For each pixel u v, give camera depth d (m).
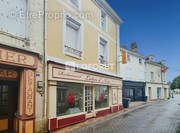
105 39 11.38
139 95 21.45
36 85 5.90
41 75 6.13
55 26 7.01
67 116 7.16
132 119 8.89
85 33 9.12
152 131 6.36
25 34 5.75
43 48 6.32
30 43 5.80
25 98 5.37
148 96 23.16
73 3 8.43
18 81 5.55
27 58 5.54
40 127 5.89
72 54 7.92
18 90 5.52
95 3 10.34
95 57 9.99
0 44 4.74
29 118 5.41
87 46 9.23
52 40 6.79
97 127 7.02
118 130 6.51
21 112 5.32
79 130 6.51
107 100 11.25
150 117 9.58
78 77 7.93
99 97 10.28
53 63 6.52
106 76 10.77
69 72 7.35
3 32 4.96
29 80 5.57
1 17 5.02
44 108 6.09
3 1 5.12
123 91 17.94
